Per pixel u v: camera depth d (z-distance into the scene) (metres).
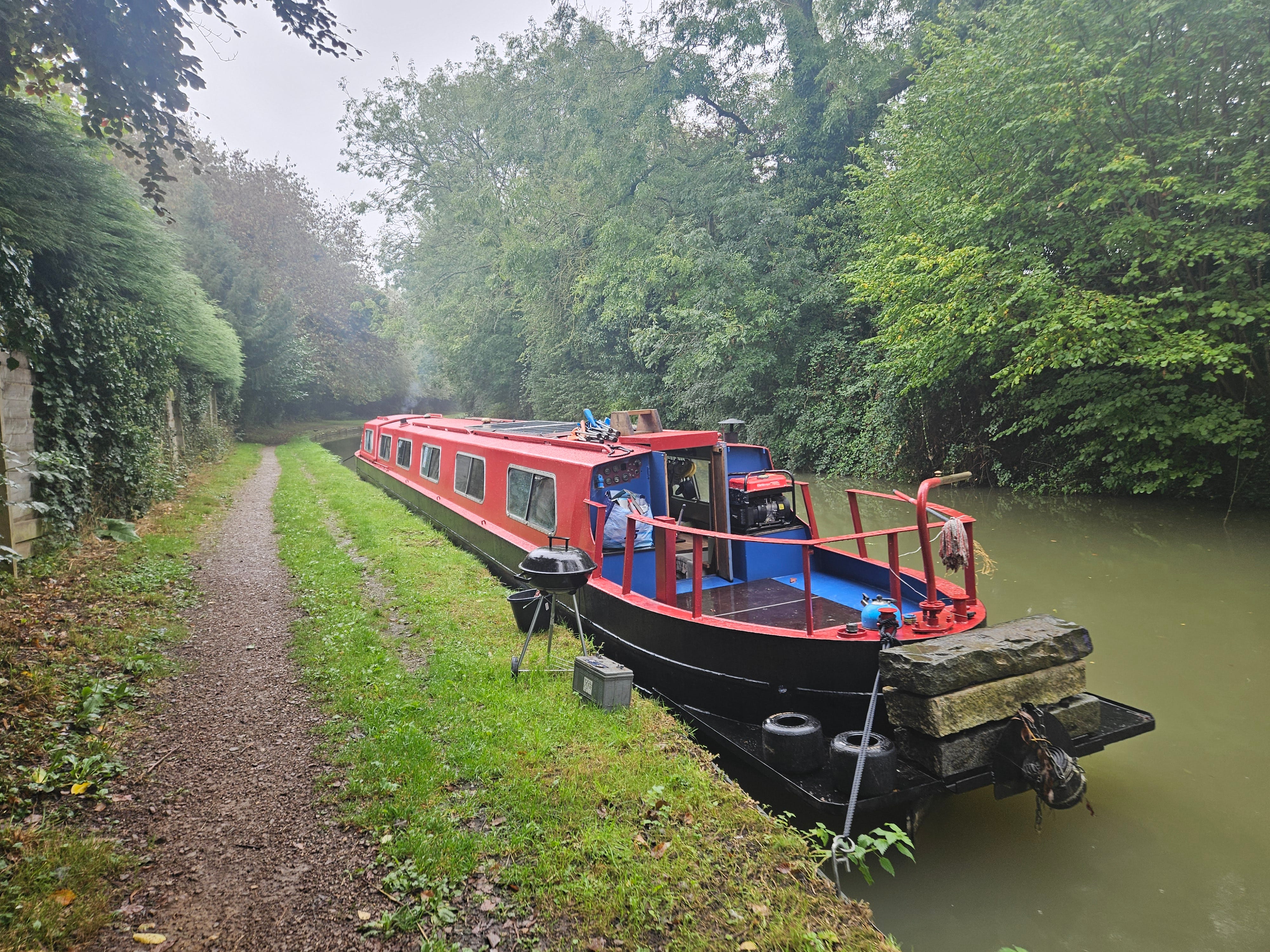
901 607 5.20
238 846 3.41
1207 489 12.48
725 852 3.34
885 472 17.84
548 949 2.77
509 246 27.09
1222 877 3.74
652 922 2.90
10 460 6.88
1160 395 12.41
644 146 22.02
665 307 22.39
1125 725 4.39
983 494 14.90
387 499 14.48
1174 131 11.37
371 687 5.21
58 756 3.97
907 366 14.88
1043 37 11.62
